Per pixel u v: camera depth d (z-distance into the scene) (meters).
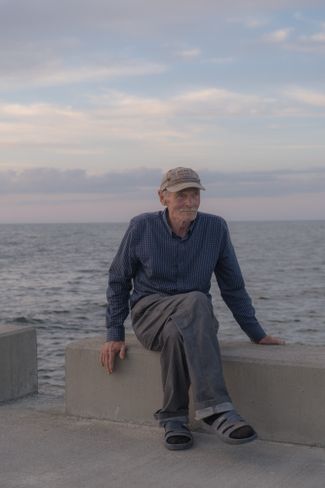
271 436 3.62
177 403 3.53
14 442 3.69
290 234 178.50
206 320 3.39
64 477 3.20
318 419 3.49
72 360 4.14
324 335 14.87
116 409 4.02
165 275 3.72
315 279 32.91
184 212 3.61
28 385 4.70
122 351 3.94
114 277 3.89
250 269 41.78
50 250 77.50
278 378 3.58
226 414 3.25
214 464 3.31
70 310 19.53
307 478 3.11
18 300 22.72
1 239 132.50
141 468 3.29
